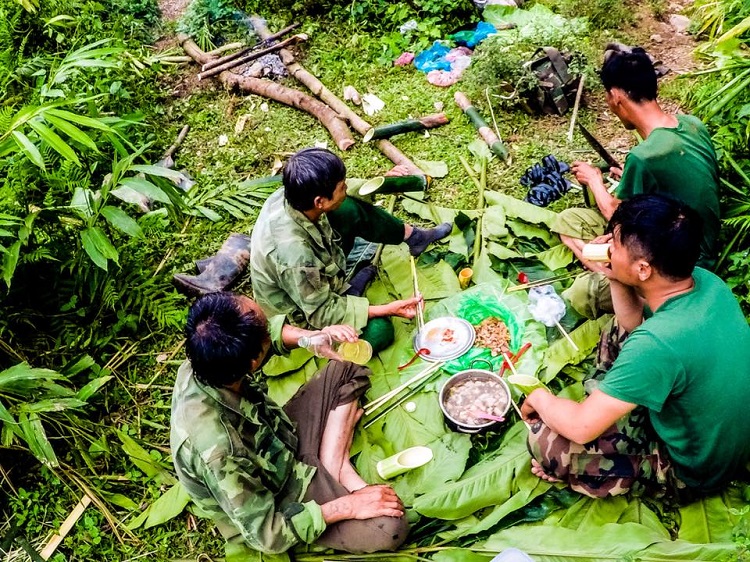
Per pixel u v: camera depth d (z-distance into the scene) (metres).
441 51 4.71
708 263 2.93
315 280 2.88
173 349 3.44
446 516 2.60
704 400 2.16
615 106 2.84
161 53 5.10
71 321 3.52
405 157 4.07
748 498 2.49
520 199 3.81
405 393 3.01
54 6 4.92
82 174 3.82
